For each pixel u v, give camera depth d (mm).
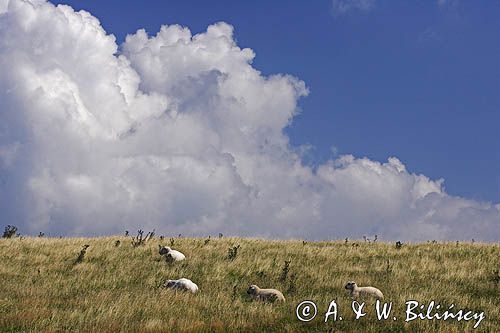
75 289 19609
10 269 22734
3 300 16844
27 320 14148
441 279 21297
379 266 23844
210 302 17047
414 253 27266
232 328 13789
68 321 14234
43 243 29531
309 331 13820
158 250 27641
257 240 32344
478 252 27125
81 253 25125
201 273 22938
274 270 23500
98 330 13266
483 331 14242
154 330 13328
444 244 30469
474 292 19531
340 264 24672
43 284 20328
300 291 19719
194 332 13531
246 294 19047
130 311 15297
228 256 26266
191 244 29906
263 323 14367
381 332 13875
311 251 27750
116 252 27125
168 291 18578
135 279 21672
